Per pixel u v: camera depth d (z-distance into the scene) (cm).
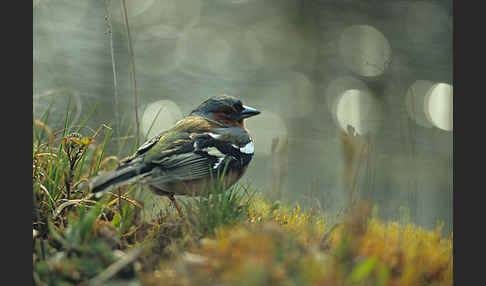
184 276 559
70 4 2306
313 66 2408
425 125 1972
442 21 2423
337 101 2205
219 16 2730
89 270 604
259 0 2728
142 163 808
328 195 887
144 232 775
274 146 945
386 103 2141
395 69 2223
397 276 615
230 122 1038
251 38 2580
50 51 1970
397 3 2511
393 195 1255
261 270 521
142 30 2500
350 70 2327
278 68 2406
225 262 554
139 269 615
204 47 2467
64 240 643
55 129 1102
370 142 657
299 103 2230
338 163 1744
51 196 783
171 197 873
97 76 1939
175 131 916
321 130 2052
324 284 525
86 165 929
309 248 636
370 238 674
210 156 887
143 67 2230
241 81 2316
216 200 749
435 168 1714
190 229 711
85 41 2133
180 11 2706
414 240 723
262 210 838
